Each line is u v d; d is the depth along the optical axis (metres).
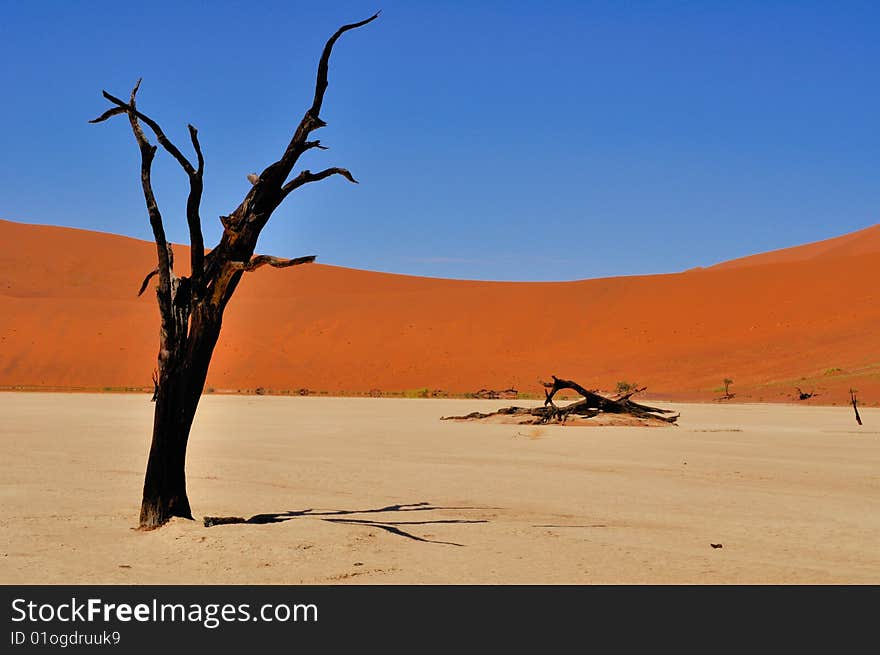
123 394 77.38
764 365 84.62
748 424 42.53
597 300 114.25
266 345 106.19
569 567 10.46
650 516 14.59
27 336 103.62
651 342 99.88
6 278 134.50
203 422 41.50
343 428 37.59
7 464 21.14
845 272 108.56
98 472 19.72
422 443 29.86
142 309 112.12
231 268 12.19
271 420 43.41
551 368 94.94
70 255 146.62
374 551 10.97
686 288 113.19
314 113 12.37
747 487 18.72
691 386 80.38
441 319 112.25
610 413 42.47
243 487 17.64
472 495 16.97
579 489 18.11
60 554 10.62
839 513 15.10
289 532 11.53
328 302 118.25
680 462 23.98
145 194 12.16
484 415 43.19
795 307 102.19
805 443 30.80
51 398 67.12
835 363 79.69
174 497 12.30
